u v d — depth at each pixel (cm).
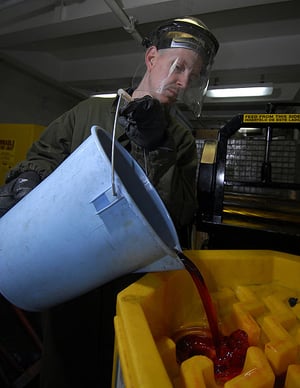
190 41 80
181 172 96
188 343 49
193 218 105
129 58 327
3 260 51
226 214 121
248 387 32
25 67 329
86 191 41
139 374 27
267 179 119
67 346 77
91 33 281
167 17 200
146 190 60
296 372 36
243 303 54
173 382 37
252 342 46
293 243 92
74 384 77
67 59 358
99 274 47
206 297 49
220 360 43
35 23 230
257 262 64
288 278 63
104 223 41
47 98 407
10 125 250
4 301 143
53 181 46
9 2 188
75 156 44
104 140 50
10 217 51
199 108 95
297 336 46
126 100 60
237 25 245
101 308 74
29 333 135
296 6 216
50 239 45
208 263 61
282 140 247
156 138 66
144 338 33
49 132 91
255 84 302
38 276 48
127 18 192
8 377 118
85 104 96
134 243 41
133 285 47
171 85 82
